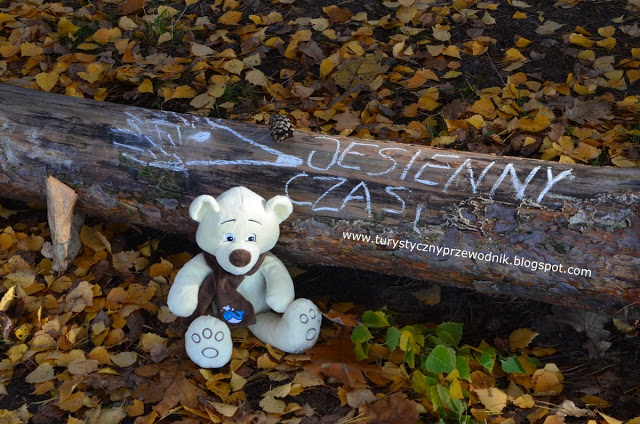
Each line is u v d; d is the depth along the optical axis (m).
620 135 2.22
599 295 1.81
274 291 1.86
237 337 1.91
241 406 1.79
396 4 2.59
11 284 1.98
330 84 2.38
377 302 2.00
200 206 1.84
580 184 1.83
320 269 2.06
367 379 1.85
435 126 2.28
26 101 2.04
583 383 1.85
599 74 2.37
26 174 1.99
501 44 2.48
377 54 2.42
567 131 2.23
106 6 2.68
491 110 2.28
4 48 2.48
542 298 1.87
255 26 2.57
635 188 1.81
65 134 1.99
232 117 2.32
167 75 2.42
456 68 2.42
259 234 1.84
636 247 1.77
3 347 1.90
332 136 1.97
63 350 1.88
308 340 1.86
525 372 1.83
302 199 1.90
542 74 2.39
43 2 2.70
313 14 2.61
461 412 1.76
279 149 1.94
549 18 2.55
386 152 1.93
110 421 1.78
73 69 2.43
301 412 1.80
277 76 2.44
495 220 1.83
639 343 1.90
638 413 1.80
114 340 1.91
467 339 1.94
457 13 2.56
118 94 2.40
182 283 1.85
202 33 2.57
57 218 1.97
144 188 1.95
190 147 1.96
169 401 1.80
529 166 1.88
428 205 1.86
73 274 2.02
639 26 2.50
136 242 2.10
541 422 1.78
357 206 1.88
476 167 1.89
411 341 1.85
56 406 1.80
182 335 1.92
